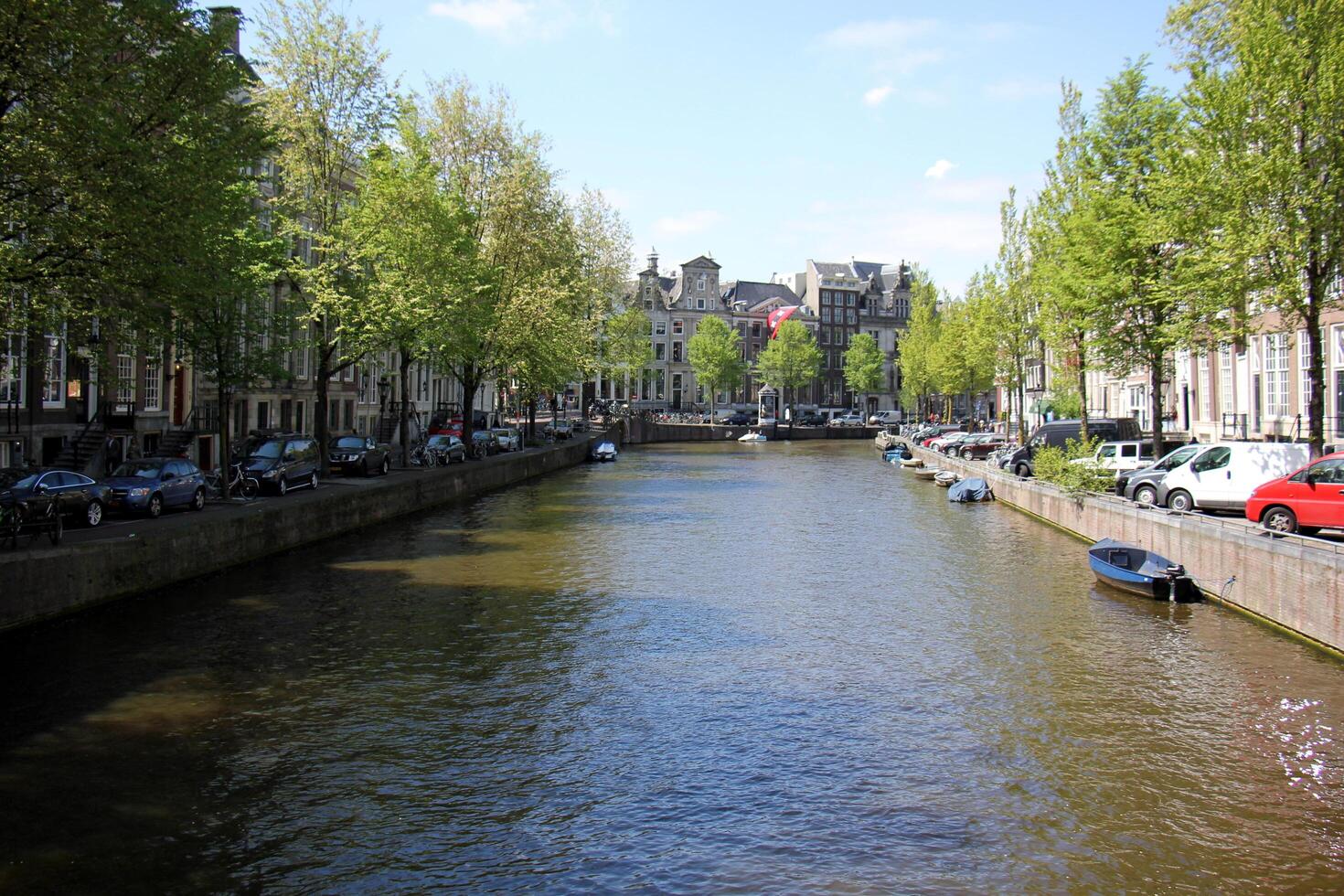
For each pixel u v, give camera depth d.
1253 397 36.16
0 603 15.39
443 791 10.80
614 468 60.97
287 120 31.61
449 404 69.75
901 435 86.69
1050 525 32.53
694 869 9.11
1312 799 10.62
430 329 34.28
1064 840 9.70
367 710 13.35
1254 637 16.86
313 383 48.78
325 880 8.85
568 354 52.41
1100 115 29.22
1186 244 24.44
